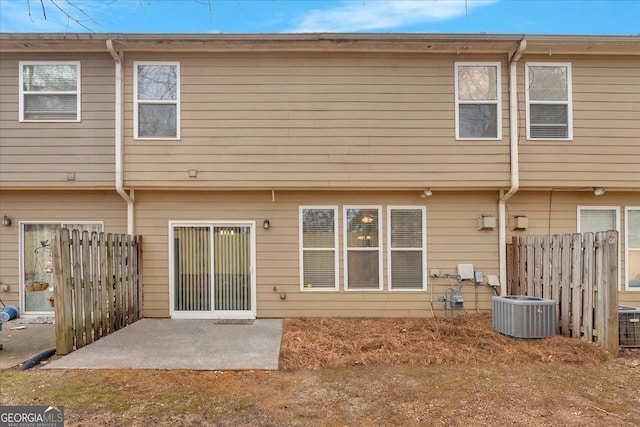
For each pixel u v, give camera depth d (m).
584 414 3.65
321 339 5.92
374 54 7.38
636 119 7.44
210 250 7.64
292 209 7.66
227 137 7.30
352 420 3.54
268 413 3.67
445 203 7.71
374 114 7.35
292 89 7.36
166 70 7.34
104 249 6.35
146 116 7.30
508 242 7.65
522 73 7.43
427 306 7.58
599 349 5.31
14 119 7.31
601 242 5.40
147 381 4.40
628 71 7.49
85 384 4.30
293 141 7.32
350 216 7.68
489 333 6.12
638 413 3.67
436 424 3.47
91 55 7.37
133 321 7.24
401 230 7.69
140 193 7.58
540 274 6.65
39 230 7.77
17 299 7.65
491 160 7.34
